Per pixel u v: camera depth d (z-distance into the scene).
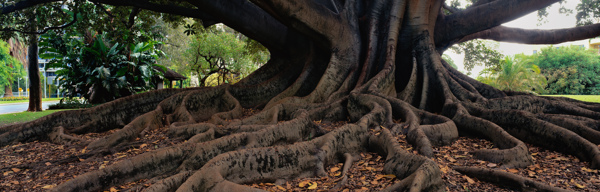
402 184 3.97
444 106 7.91
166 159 5.21
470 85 9.72
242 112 9.55
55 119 8.16
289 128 6.27
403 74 10.36
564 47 43.94
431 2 10.56
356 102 8.16
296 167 4.99
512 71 24.83
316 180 4.83
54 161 5.86
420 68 9.98
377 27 10.48
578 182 4.50
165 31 37.59
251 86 10.55
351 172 5.04
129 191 4.49
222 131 6.74
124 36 13.98
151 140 7.16
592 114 7.30
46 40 18.92
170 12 10.75
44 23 14.50
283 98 9.83
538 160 5.42
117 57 19.36
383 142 5.62
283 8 8.30
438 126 6.31
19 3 10.46
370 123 6.68
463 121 6.80
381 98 7.67
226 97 9.92
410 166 4.46
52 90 65.69
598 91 40.84
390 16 10.34
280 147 5.06
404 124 6.72
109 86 18.73
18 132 7.74
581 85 40.91
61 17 14.55
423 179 3.85
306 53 11.10
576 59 42.44
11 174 5.36
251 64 39.44
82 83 19.44
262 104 10.36
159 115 8.65
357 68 10.12
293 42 11.05
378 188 4.30
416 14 10.33
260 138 5.80
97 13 14.14
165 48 41.16
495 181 4.51
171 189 4.28
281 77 11.02
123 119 9.02
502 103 7.96
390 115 7.00
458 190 4.27
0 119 14.24
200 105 9.57
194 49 35.56
